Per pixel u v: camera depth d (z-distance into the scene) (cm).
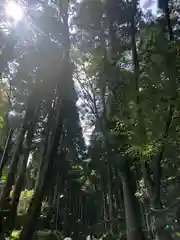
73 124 2080
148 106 879
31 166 2380
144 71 924
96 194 3819
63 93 984
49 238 1852
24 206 2180
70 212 3853
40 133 1529
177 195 1488
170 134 892
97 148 1934
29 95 1209
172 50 885
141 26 1028
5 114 1399
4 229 959
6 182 1096
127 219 1177
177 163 1291
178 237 1044
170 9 1052
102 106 1230
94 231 2872
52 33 1023
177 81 876
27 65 1088
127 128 924
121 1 1141
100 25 1208
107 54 1181
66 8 1030
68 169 2891
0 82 1320
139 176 1471
